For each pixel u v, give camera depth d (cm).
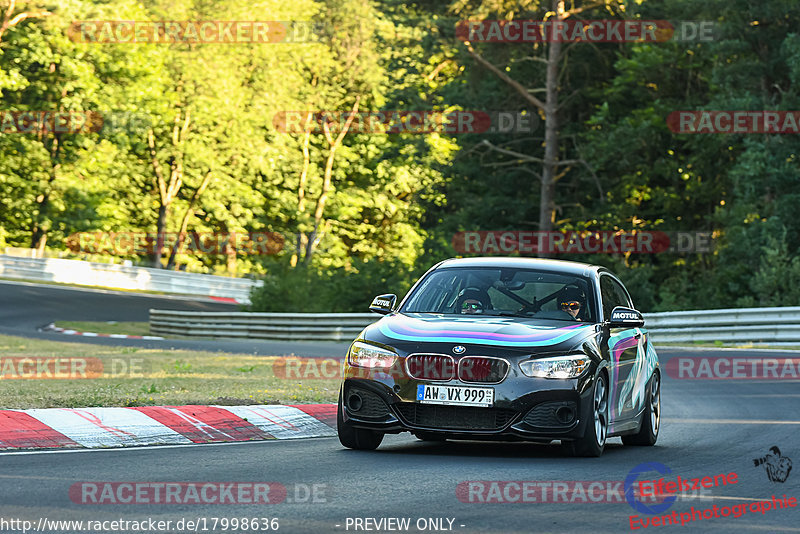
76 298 14125
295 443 3031
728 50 11275
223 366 5647
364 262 10819
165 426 3086
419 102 14025
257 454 2723
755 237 10175
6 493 2016
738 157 11194
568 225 13512
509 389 2659
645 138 12400
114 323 11462
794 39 10538
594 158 13050
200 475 2316
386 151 14750
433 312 3000
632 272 10769
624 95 13625
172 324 10438
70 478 2217
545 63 13862
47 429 2878
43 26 18200
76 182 19075
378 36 14562
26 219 19312
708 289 10369
